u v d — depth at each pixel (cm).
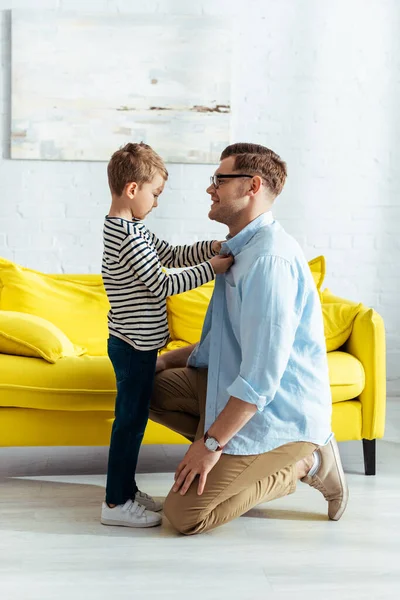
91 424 288
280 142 418
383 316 435
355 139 422
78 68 399
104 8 398
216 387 240
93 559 228
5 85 399
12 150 400
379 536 247
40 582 213
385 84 420
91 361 289
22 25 393
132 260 241
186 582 215
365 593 210
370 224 429
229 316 241
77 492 282
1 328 291
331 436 250
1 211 406
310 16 411
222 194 240
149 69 402
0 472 302
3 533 244
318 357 245
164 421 274
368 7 414
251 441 237
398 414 397
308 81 415
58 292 343
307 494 283
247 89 412
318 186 423
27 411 286
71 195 409
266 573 221
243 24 407
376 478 301
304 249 427
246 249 236
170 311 342
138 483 291
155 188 251
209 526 244
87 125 403
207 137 409
